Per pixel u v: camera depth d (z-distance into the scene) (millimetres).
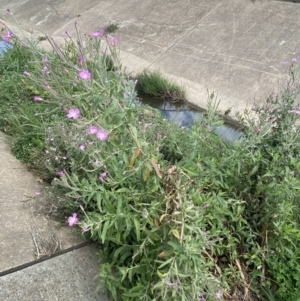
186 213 1873
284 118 2830
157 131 2752
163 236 1949
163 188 1991
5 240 2424
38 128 3262
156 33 6203
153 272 1981
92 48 2375
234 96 4793
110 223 1973
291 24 5562
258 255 2445
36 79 2352
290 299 2287
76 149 2471
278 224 2342
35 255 2359
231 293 2373
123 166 2010
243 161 2607
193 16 6285
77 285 2256
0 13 8094
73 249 2438
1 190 2822
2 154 3248
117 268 2152
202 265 2057
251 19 5855
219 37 5727
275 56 5152
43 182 2992
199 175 2318
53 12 7590
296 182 2396
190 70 5359
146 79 5242
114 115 1849
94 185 2125
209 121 2641
